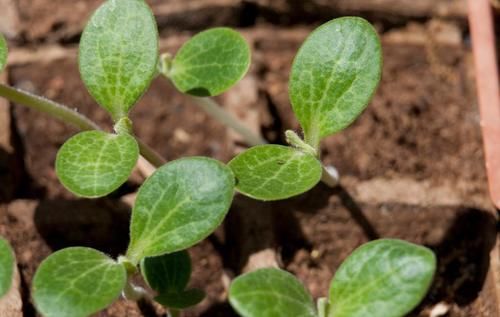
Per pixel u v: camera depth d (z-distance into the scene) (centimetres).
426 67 57
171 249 41
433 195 52
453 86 57
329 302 41
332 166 54
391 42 58
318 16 58
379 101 56
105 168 42
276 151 43
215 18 58
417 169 54
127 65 44
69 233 51
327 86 44
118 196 52
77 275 41
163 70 47
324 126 44
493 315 49
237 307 40
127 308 49
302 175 43
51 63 57
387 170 54
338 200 52
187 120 56
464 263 51
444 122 55
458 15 58
